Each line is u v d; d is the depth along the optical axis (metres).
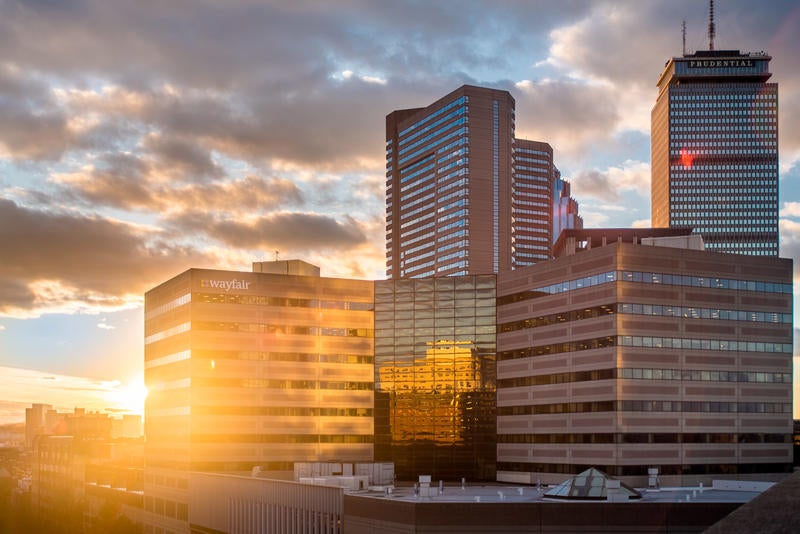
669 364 158.38
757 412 165.00
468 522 108.19
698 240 173.88
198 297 177.25
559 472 163.62
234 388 177.62
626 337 155.75
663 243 174.75
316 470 153.12
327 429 183.00
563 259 167.38
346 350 186.62
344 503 120.25
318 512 124.81
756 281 168.12
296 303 184.00
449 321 184.62
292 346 182.62
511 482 172.38
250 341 179.75
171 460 182.12
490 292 182.62
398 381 186.12
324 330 185.50
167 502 181.75
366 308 189.50
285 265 196.88
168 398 185.50
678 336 159.88
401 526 110.50
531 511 108.00
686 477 157.12
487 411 180.12
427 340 185.50
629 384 154.88
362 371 187.38
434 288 186.62
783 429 167.12
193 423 174.38
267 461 178.38
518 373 175.12
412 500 113.12
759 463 164.00
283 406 180.50
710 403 161.00
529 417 171.38
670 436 156.88
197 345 176.00
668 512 107.38
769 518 54.62
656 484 145.12
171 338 186.25
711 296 163.62
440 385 183.50
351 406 185.50
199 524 161.38
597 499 113.56
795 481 57.47
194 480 164.75
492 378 180.62
